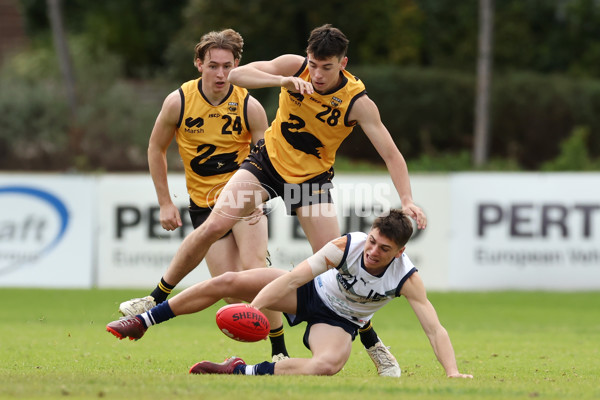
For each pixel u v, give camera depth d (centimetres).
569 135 9712
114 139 9506
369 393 1781
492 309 4812
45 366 2511
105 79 10069
